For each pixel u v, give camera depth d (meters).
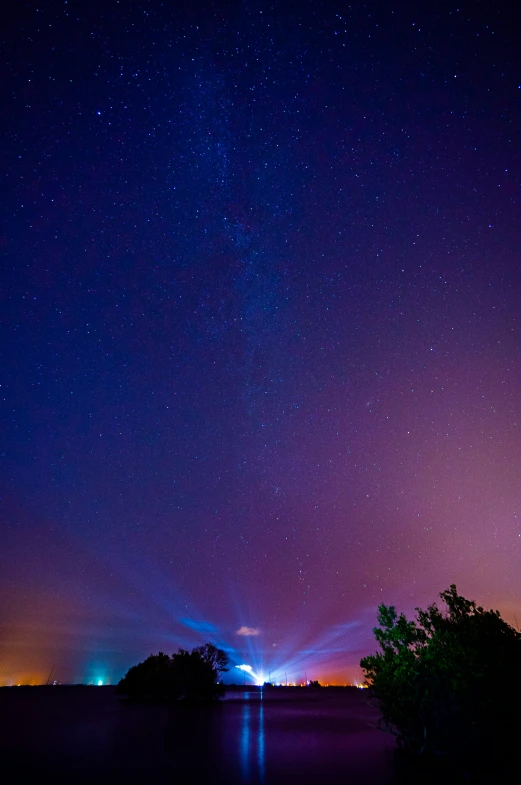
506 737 6.98
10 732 11.89
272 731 12.90
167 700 23.09
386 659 9.10
